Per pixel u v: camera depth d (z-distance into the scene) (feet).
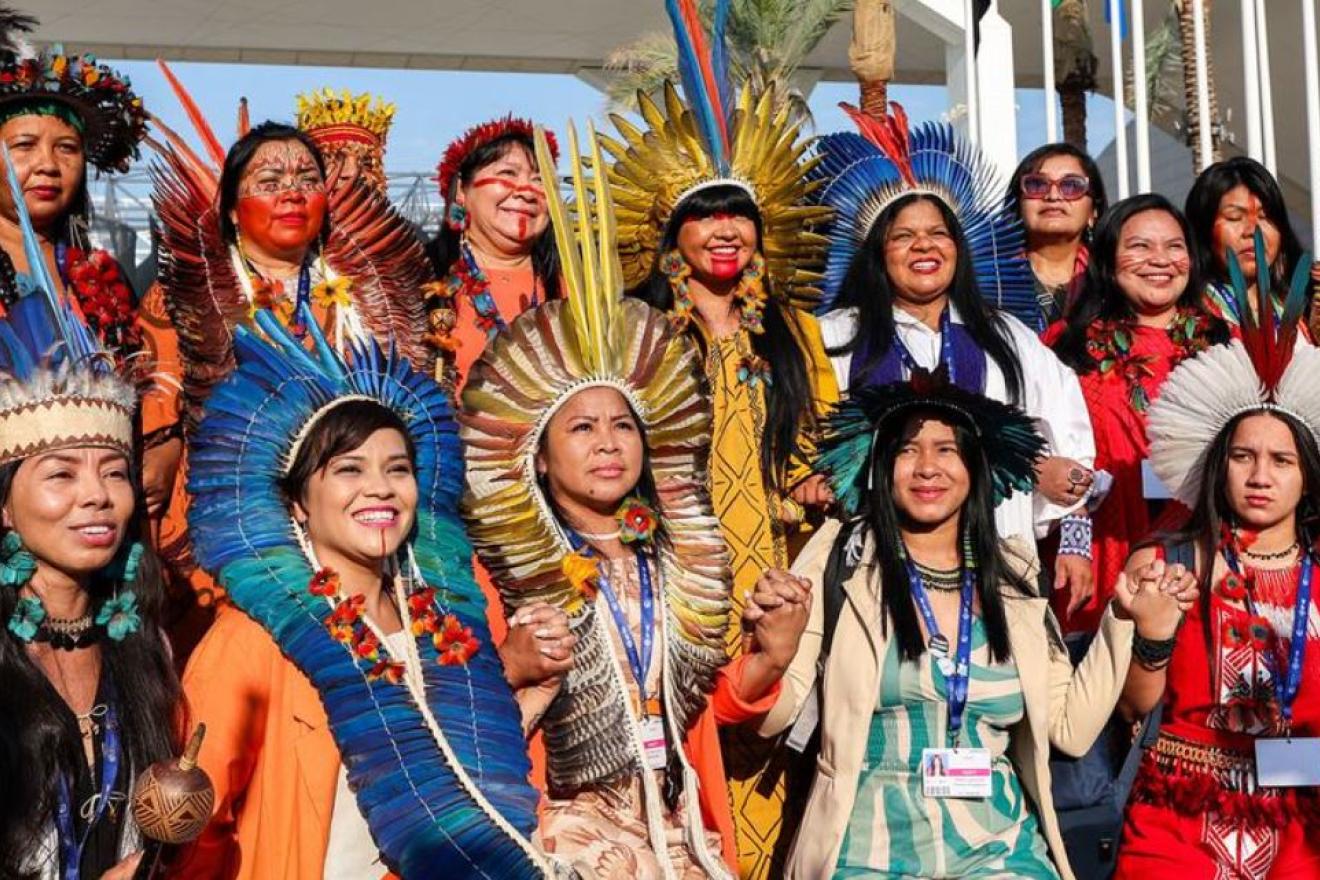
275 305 19.69
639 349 17.99
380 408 16.03
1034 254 25.95
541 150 18.15
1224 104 48.16
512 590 17.54
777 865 20.11
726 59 22.27
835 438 19.20
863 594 18.76
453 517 16.69
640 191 21.91
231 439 15.78
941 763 18.16
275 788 15.20
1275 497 19.71
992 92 34.32
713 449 20.84
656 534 17.99
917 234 22.29
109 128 20.67
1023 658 18.66
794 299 22.77
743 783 20.02
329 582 15.53
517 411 17.54
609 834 17.12
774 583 17.78
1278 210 25.14
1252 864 19.27
